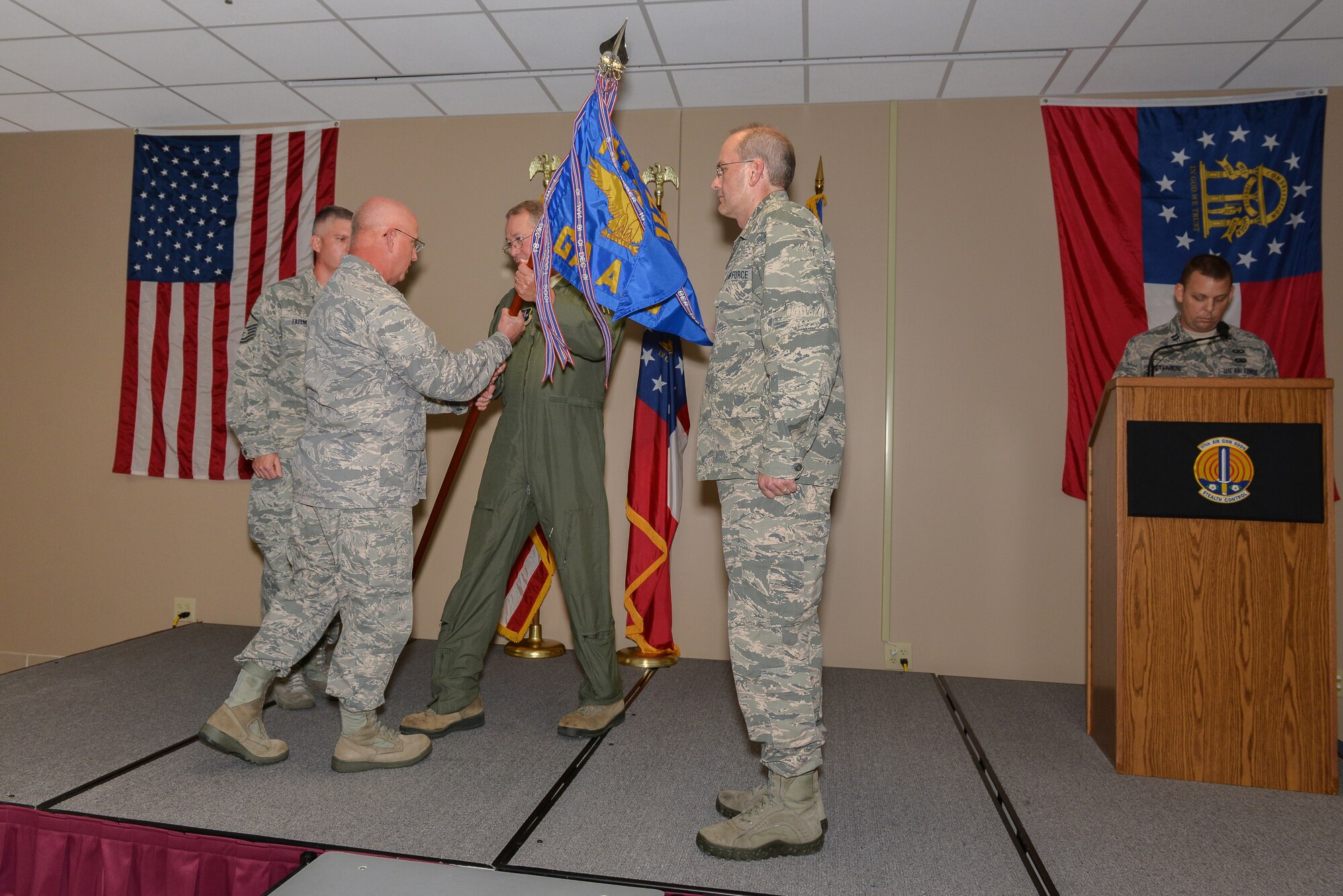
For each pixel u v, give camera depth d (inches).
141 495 172.2
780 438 71.3
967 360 150.3
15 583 175.3
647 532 146.8
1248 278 142.7
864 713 122.5
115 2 124.5
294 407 122.4
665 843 78.6
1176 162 146.1
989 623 148.9
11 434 176.2
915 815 86.4
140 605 171.5
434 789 89.6
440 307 163.0
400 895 66.2
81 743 100.7
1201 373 141.2
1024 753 106.0
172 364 171.0
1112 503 102.7
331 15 127.6
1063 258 148.2
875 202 153.0
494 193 162.7
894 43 132.7
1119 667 98.7
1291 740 93.9
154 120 169.9
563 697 125.8
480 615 109.8
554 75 146.7
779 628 77.0
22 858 81.2
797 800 77.5
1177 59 136.3
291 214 168.4
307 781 90.9
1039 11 122.9
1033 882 73.2
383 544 92.4
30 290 176.6
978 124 151.7
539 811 84.6
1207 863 76.9
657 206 117.1
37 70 147.6
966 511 149.8
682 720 115.6
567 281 103.9
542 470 109.3
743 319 80.1
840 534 152.5
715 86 148.6
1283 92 144.6
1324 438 93.4
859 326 152.7
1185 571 96.7
